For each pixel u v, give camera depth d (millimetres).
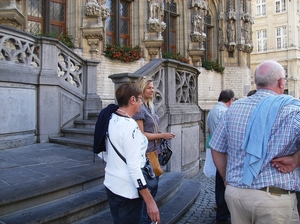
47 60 7117
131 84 2648
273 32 36062
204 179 7051
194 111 7398
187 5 17312
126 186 2404
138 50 13656
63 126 7570
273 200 2176
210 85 19156
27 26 10680
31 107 6836
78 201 3689
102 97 12539
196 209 4914
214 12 20109
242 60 20781
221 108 4562
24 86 6629
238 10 20453
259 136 2225
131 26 14156
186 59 16828
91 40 11922
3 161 5129
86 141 6414
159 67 6105
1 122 6141
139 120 3326
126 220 2457
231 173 2383
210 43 20125
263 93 2396
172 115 6184
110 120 2521
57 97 7332
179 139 6539
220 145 2549
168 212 4406
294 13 34688
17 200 3277
